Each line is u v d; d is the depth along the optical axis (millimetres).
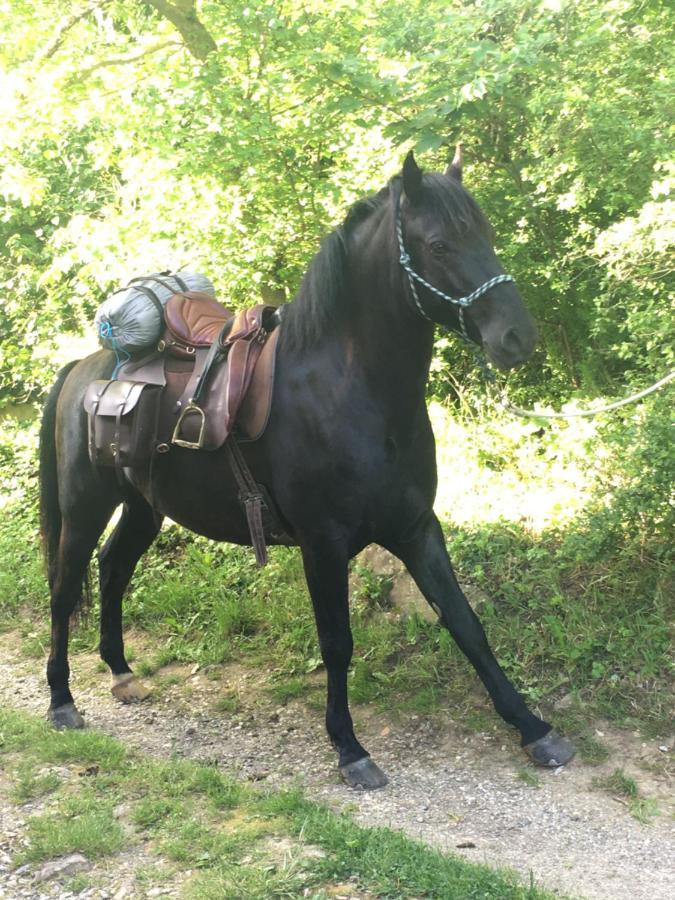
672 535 4449
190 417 3812
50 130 7023
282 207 6234
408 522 3684
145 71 6555
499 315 3158
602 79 5367
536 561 4773
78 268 8672
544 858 3088
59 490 4562
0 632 5855
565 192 5824
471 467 6004
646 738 3787
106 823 3248
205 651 5113
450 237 3213
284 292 6906
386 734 4086
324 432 3514
